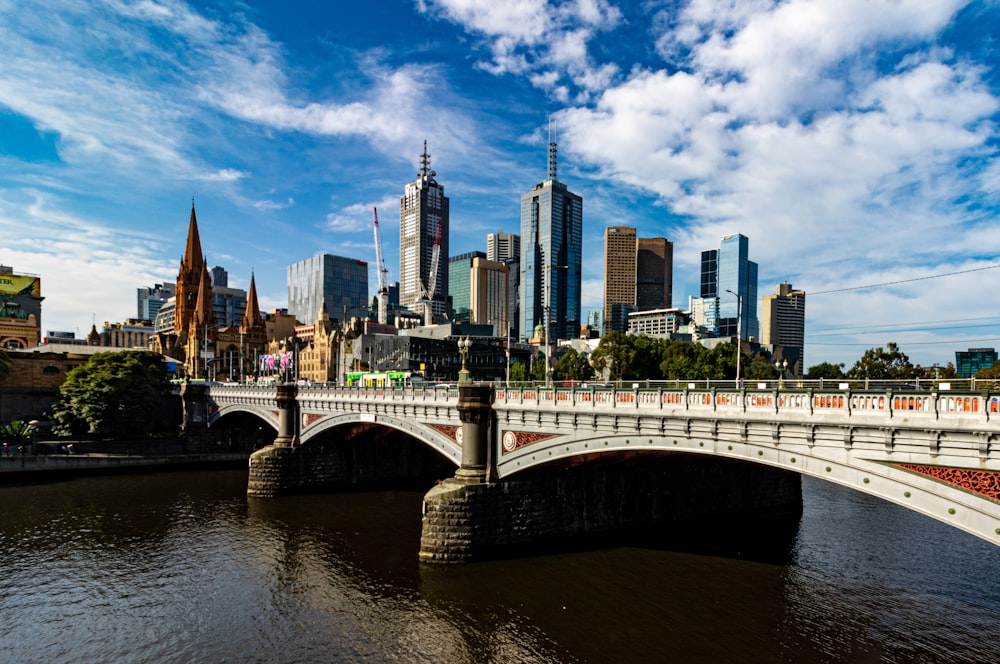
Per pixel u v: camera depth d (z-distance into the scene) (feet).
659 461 145.38
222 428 325.42
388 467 248.93
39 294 575.79
